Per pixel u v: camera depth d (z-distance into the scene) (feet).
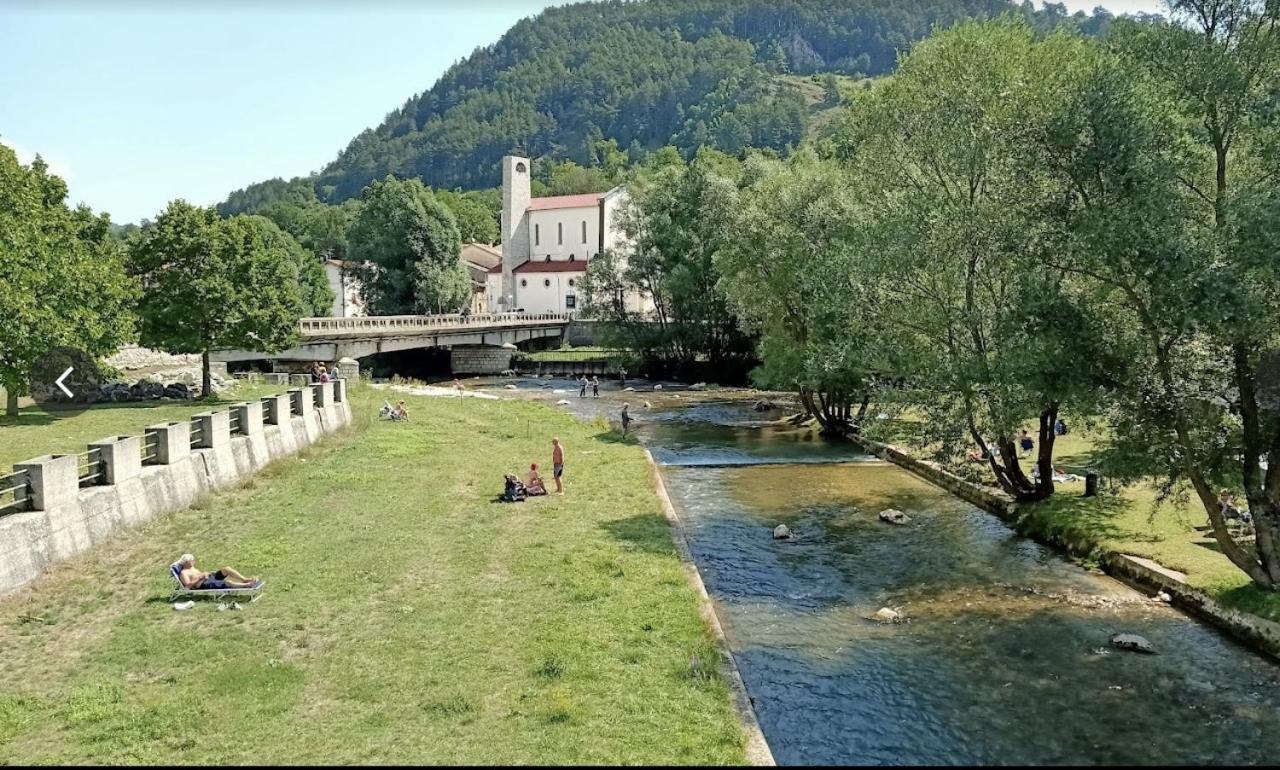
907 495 104.22
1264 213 53.93
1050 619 63.16
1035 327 66.39
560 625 55.47
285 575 63.87
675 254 242.99
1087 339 64.03
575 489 99.71
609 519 85.30
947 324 88.84
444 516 84.33
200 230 139.85
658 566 69.46
